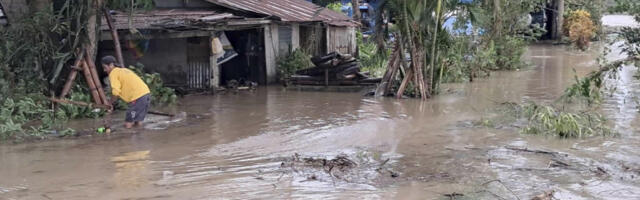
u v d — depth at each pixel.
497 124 12.12
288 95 16.69
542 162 9.22
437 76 16.36
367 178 8.45
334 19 22.00
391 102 15.18
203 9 18.53
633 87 16.56
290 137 11.12
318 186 8.09
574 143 10.41
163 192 7.85
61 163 9.28
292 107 14.57
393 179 8.41
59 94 13.85
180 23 15.81
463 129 11.71
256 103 15.28
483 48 21.41
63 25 13.59
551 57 26.59
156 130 11.77
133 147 10.34
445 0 15.66
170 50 17.34
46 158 9.60
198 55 17.20
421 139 10.88
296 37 20.58
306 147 10.33
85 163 9.28
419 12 15.16
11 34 13.53
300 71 18.31
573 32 30.09
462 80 19.08
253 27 18.05
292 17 19.08
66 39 13.53
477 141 10.66
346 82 17.59
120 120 12.82
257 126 12.18
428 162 9.28
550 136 10.95
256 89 18.02
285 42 20.06
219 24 16.48
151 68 17.48
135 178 8.47
